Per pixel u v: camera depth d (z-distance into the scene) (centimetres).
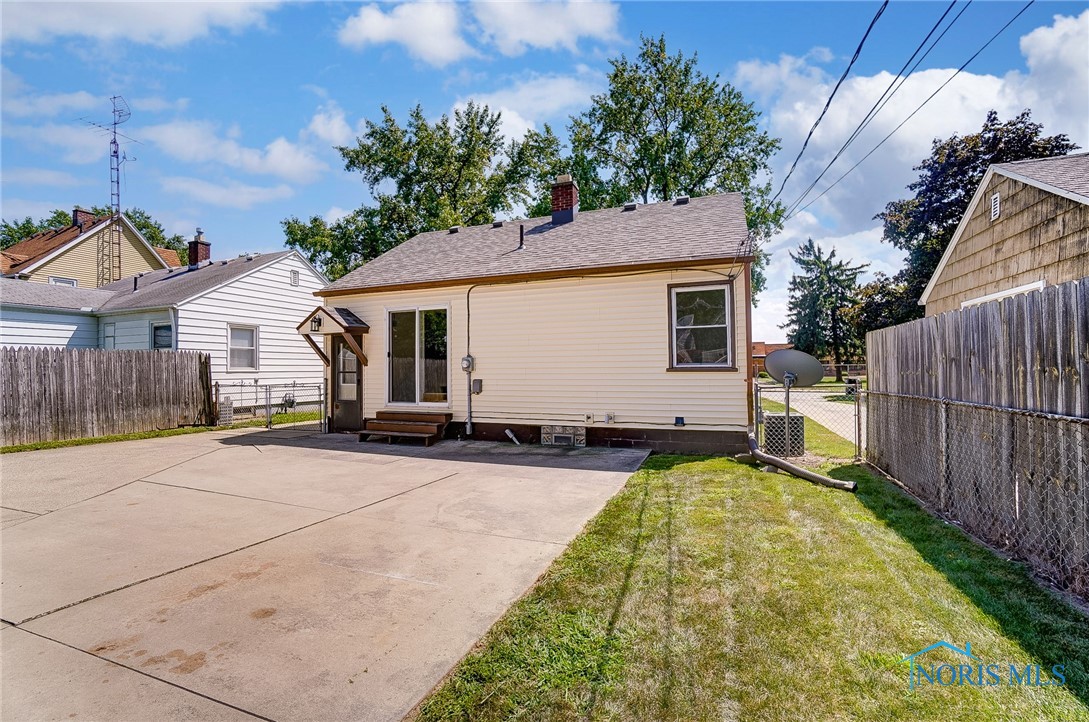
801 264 4322
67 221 4269
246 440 1001
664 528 432
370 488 598
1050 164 877
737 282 791
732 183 2516
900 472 594
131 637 275
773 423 790
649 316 839
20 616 299
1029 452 355
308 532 444
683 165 2486
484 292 951
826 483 577
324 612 300
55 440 998
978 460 420
